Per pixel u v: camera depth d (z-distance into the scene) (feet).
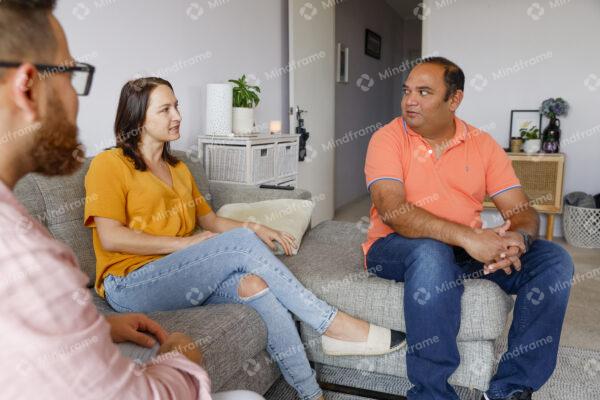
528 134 13.19
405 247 5.27
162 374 2.10
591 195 12.95
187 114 9.63
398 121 6.04
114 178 5.37
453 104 5.70
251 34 11.58
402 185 5.66
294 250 6.50
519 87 13.43
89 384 1.69
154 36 8.59
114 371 1.77
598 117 12.98
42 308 1.59
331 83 14.96
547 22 13.01
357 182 20.15
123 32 7.91
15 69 1.65
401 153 5.79
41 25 1.70
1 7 1.63
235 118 9.85
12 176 1.77
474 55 13.66
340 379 6.30
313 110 13.88
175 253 5.12
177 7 9.10
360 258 6.47
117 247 5.17
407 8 22.84
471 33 13.60
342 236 7.50
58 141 1.83
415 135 5.77
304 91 13.26
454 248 5.66
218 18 10.30
